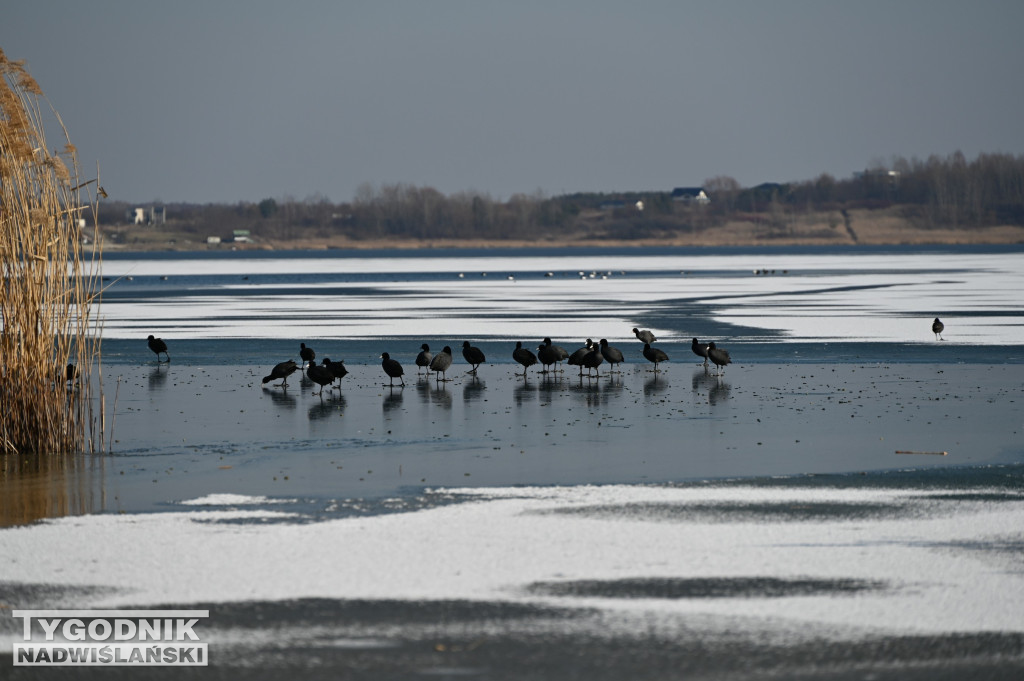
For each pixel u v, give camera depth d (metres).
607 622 16.95
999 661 15.41
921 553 20.34
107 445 32.22
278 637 16.52
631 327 72.31
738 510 23.88
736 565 19.72
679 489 26.00
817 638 16.25
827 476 27.34
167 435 33.91
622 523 22.80
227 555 20.58
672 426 35.03
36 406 31.03
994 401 39.59
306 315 85.00
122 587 18.81
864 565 19.64
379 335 68.06
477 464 29.20
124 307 95.69
